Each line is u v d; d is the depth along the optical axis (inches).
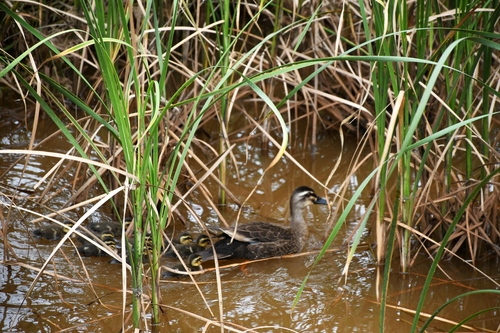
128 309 397.4
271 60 607.5
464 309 422.0
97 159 583.8
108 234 470.3
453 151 478.9
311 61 292.2
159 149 518.6
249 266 478.3
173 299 419.8
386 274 320.2
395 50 406.9
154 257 358.3
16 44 703.7
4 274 429.1
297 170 637.9
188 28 459.8
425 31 409.4
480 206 487.8
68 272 441.4
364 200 586.2
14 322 375.9
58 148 636.7
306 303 422.3
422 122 475.8
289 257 494.9
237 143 677.9
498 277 462.6
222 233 513.3
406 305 425.4
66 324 378.0
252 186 603.5
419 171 437.4
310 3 650.8
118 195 537.6
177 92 305.9
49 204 530.0
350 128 700.7
